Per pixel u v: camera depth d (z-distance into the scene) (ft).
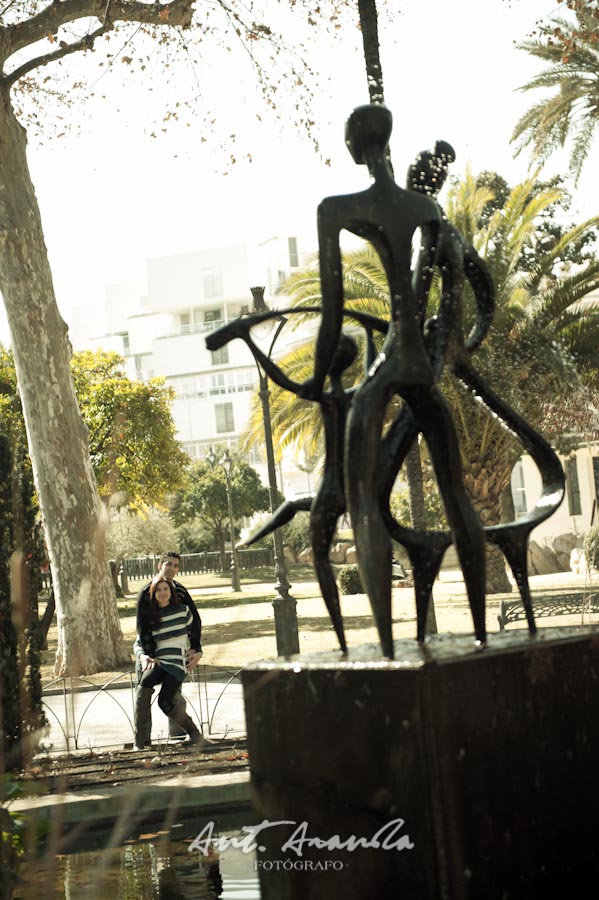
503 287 63.72
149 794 16.85
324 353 12.06
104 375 110.52
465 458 72.18
